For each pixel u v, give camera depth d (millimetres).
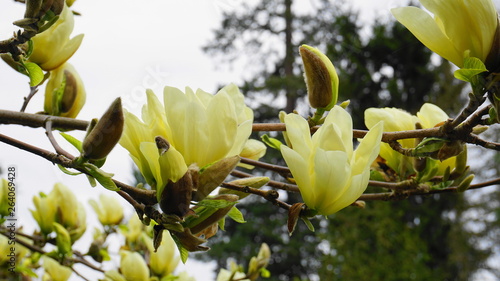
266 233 7570
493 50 682
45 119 688
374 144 697
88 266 1085
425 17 697
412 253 5781
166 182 644
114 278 1070
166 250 1091
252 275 1273
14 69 787
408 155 764
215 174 649
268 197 723
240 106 702
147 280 1075
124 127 674
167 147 638
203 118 662
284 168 846
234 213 730
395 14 703
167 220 648
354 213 5957
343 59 6336
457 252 6535
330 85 794
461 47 691
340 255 5844
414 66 6109
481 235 6719
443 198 6559
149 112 676
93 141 644
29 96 800
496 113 696
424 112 867
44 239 1069
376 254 5793
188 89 678
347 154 688
